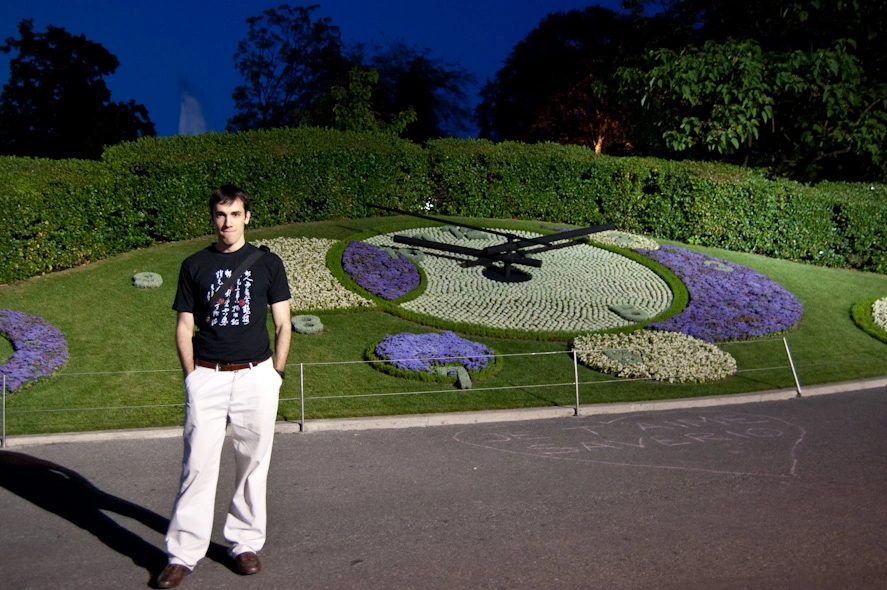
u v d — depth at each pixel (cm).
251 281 555
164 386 1082
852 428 974
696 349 1291
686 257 1795
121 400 1034
